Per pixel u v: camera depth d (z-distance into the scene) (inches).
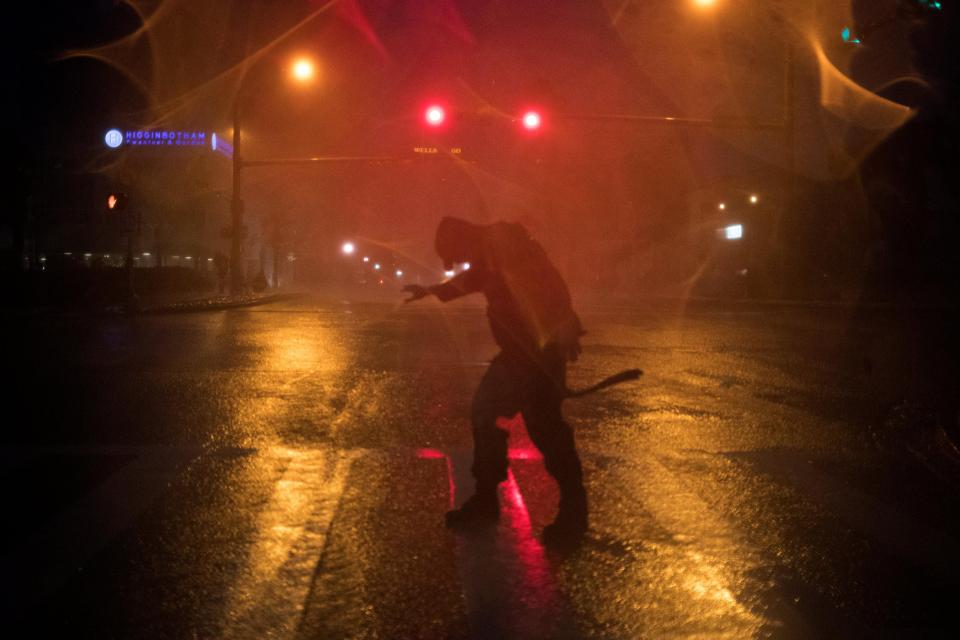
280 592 174.9
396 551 199.9
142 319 1087.6
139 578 182.5
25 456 298.4
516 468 283.9
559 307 209.9
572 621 161.2
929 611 168.1
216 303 1417.3
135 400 423.8
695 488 259.9
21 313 1113.4
